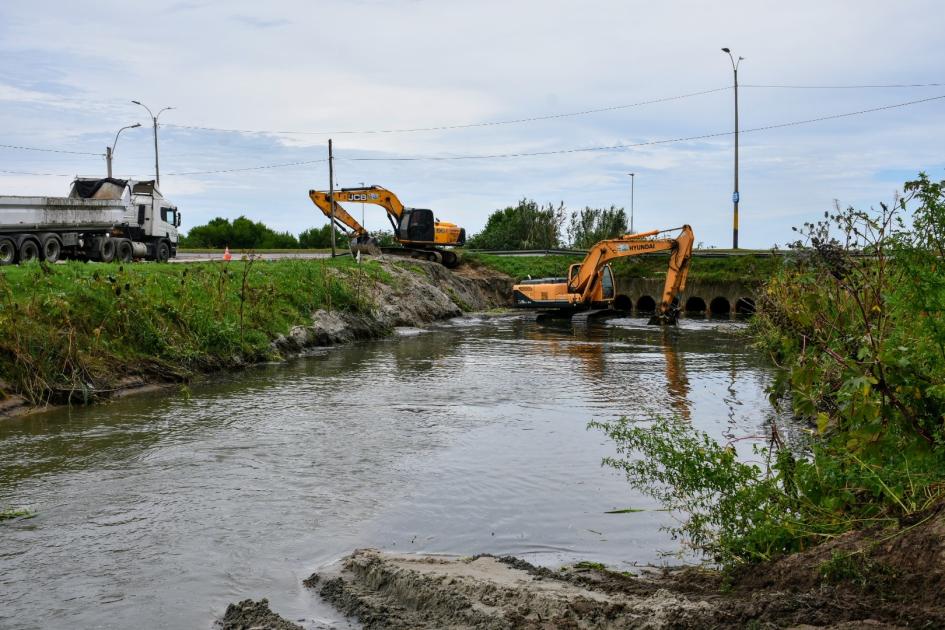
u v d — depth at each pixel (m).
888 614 4.55
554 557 7.03
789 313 7.80
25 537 7.27
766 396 14.87
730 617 4.84
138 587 6.23
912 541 5.09
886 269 7.59
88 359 14.72
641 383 16.50
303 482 9.15
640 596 5.67
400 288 33.00
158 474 9.38
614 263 41.88
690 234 31.55
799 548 5.95
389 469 9.73
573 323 33.09
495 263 45.75
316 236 69.00
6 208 23.91
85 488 8.79
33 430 11.64
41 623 5.58
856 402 6.35
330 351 22.28
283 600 6.02
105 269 19.02
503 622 5.14
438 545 7.30
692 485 6.79
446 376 17.45
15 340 13.62
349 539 7.39
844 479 6.39
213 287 20.66
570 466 9.93
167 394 14.80
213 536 7.38
